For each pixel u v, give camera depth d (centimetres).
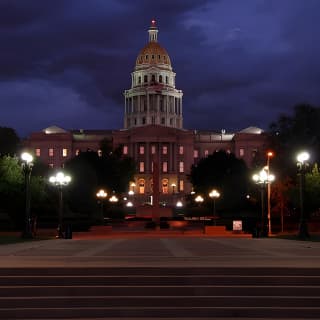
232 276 1853
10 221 7131
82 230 7644
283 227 7656
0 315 1617
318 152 8131
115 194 13800
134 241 4653
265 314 1631
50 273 1912
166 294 1747
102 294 1750
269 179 6456
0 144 11588
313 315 1623
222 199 11775
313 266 2005
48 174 10188
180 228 8694
